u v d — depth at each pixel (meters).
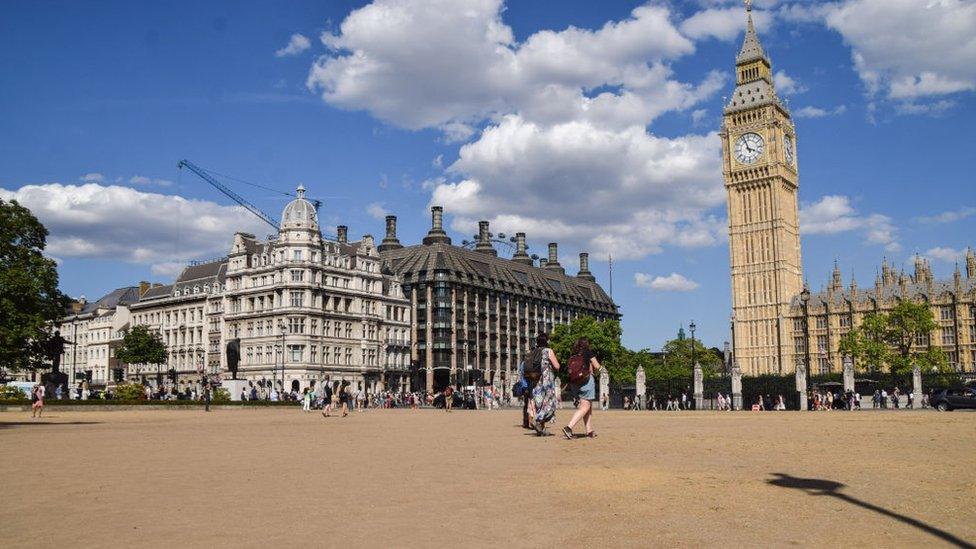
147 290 174.38
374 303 154.50
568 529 11.38
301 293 138.50
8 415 58.72
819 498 13.78
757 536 10.86
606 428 35.47
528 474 17.20
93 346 188.00
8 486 15.86
